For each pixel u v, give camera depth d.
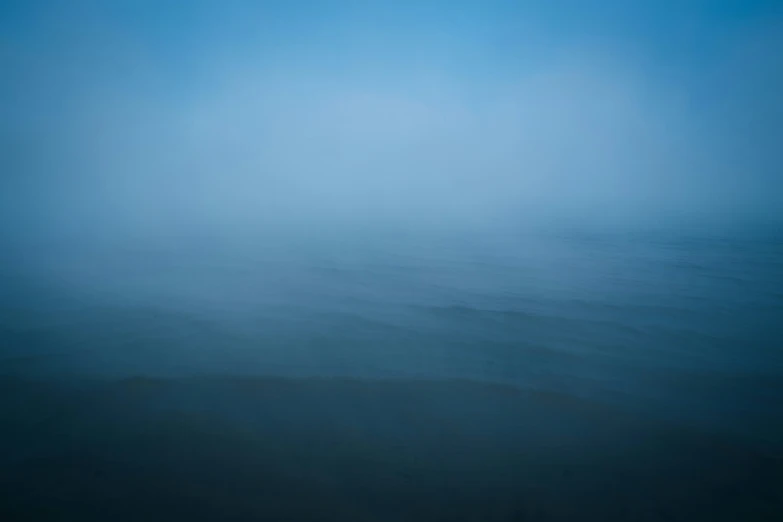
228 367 4.98
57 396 4.29
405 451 3.48
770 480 3.07
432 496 2.96
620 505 2.87
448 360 5.18
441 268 9.21
